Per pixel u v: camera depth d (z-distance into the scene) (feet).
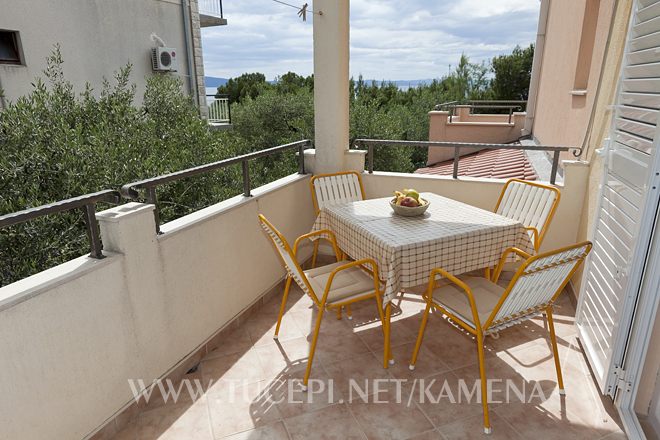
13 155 14.40
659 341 6.47
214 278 8.86
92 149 15.65
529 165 21.31
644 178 5.94
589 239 8.98
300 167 12.83
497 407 7.20
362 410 7.16
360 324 9.86
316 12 11.68
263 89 56.65
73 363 5.94
